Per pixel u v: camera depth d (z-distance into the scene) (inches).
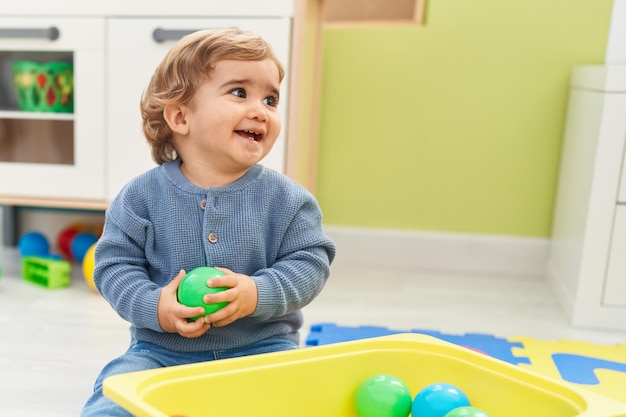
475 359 31.3
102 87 61.1
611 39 64.2
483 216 76.2
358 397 31.3
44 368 43.7
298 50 57.2
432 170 76.1
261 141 33.2
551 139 73.9
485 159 75.2
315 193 76.2
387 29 74.0
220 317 29.9
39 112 63.9
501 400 29.8
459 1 72.7
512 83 73.5
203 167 33.5
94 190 63.1
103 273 32.7
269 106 33.4
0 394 39.6
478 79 73.9
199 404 28.0
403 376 32.9
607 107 55.6
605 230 56.9
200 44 32.3
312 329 53.4
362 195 77.4
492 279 74.0
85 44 60.7
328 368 31.5
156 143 35.4
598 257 57.4
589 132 60.2
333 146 76.8
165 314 30.1
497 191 75.6
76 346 47.9
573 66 72.0
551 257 73.7
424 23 73.5
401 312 60.1
